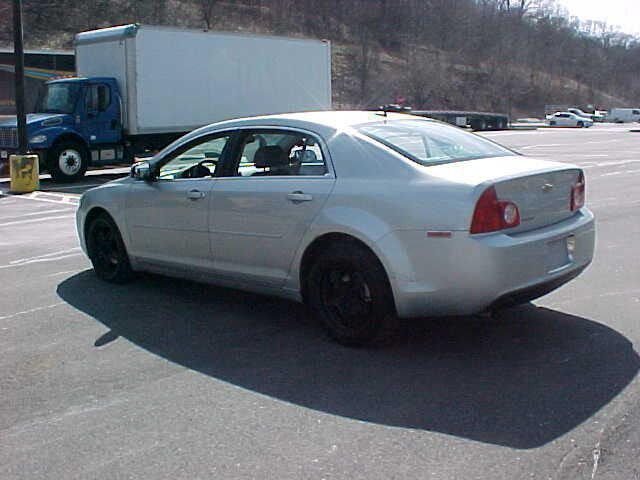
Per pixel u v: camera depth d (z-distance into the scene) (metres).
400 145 5.24
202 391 4.55
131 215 6.76
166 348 5.36
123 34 18.70
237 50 20.92
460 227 4.62
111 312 6.30
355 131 5.37
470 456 3.62
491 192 4.66
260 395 4.46
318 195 5.24
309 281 5.36
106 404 4.39
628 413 4.05
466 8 97.12
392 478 3.43
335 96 72.06
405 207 4.81
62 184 17.80
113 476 3.54
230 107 20.98
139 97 18.94
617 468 3.46
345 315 5.23
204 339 5.54
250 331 5.71
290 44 22.30
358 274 5.07
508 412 4.11
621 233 9.60
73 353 5.30
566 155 24.05
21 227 11.15
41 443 3.91
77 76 20.02
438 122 6.06
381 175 5.04
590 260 5.43
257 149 5.82
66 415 4.25
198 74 20.11
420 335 5.47
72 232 10.55
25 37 63.16
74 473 3.58
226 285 6.12
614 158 22.56
